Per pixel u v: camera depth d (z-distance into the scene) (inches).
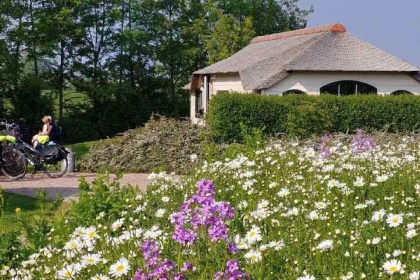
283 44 1395.2
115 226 214.7
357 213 241.8
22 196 580.1
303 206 254.7
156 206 281.7
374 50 1211.2
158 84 1859.0
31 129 1521.9
